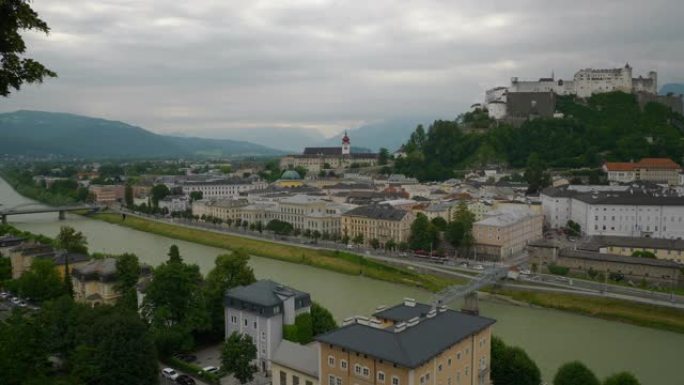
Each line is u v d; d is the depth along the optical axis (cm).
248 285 15475
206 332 16012
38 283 18350
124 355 11875
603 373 14250
